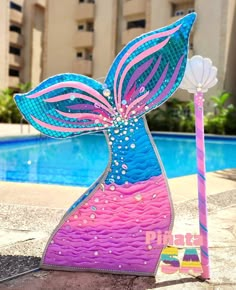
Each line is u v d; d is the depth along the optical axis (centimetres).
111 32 3098
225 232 432
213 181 772
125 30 2991
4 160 1312
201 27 2588
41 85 310
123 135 317
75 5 3272
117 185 319
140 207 317
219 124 2261
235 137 2016
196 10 2612
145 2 2908
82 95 312
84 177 1033
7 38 3612
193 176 809
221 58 2508
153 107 311
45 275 311
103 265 319
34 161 1298
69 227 323
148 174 317
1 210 507
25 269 321
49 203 548
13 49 3866
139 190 317
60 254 322
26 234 416
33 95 310
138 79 310
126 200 318
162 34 303
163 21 2778
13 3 3816
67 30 3303
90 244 320
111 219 319
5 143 1636
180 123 2358
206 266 308
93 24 3200
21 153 1485
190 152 1648
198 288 291
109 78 312
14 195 593
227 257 355
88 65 3147
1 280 298
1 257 348
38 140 1808
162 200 315
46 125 314
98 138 1984
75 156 1429
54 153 1499
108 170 320
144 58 307
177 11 2772
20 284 292
